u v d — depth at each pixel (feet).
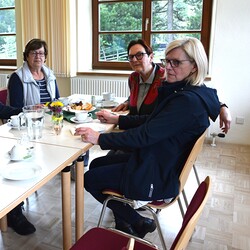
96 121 6.62
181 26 13.20
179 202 6.21
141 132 4.62
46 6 13.60
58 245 6.01
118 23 14.15
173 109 4.49
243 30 11.32
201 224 6.82
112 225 6.72
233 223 6.89
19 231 6.31
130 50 7.43
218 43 11.71
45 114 7.06
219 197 8.02
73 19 13.57
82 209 5.39
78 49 14.15
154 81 7.29
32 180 3.67
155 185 4.67
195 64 4.65
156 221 4.92
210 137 12.55
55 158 4.39
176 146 4.70
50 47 13.92
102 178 5.12
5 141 5.08
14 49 16.30
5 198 3.24
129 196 4.73
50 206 7.43
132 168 4.84
